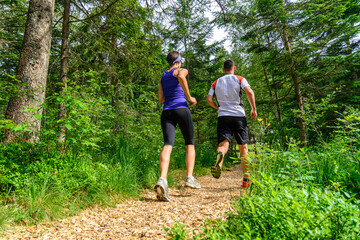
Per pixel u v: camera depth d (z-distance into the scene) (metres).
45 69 3.85
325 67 8.91
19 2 6.34
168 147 2.89
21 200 2.14
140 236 1.68
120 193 2.81
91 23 5.80
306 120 4.52
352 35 8.62
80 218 2.16
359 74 11.47
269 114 17.67
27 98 3.41
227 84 3.14
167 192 2.72
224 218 1.85
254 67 17.17
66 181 2.50
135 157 3.96
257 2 8.36
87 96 3.97
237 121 3.04
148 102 5.39
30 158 2.72
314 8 8.41
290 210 1.26
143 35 6.08
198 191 3.47
